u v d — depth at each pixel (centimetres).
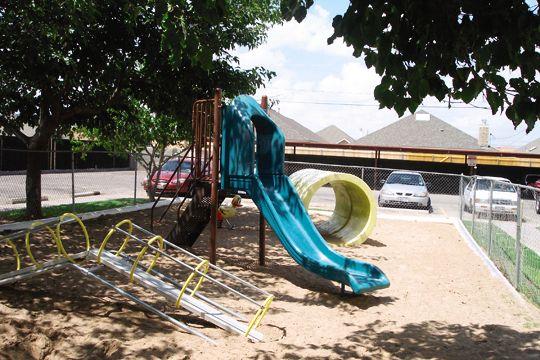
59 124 1450
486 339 610
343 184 1365
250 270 935
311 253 834
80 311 619
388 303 770
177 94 1378
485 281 936
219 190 983
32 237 1046
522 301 792
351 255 1146
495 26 365
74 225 1226
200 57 516
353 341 591
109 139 1720
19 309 599
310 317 682
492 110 407
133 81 1370
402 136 5200
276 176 977
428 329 648
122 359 496
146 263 902
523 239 947
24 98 1315
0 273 760
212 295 750
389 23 396
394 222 1717
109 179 3347
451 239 1426
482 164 3791
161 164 1948
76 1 862
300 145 3766
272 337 591
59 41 1153
